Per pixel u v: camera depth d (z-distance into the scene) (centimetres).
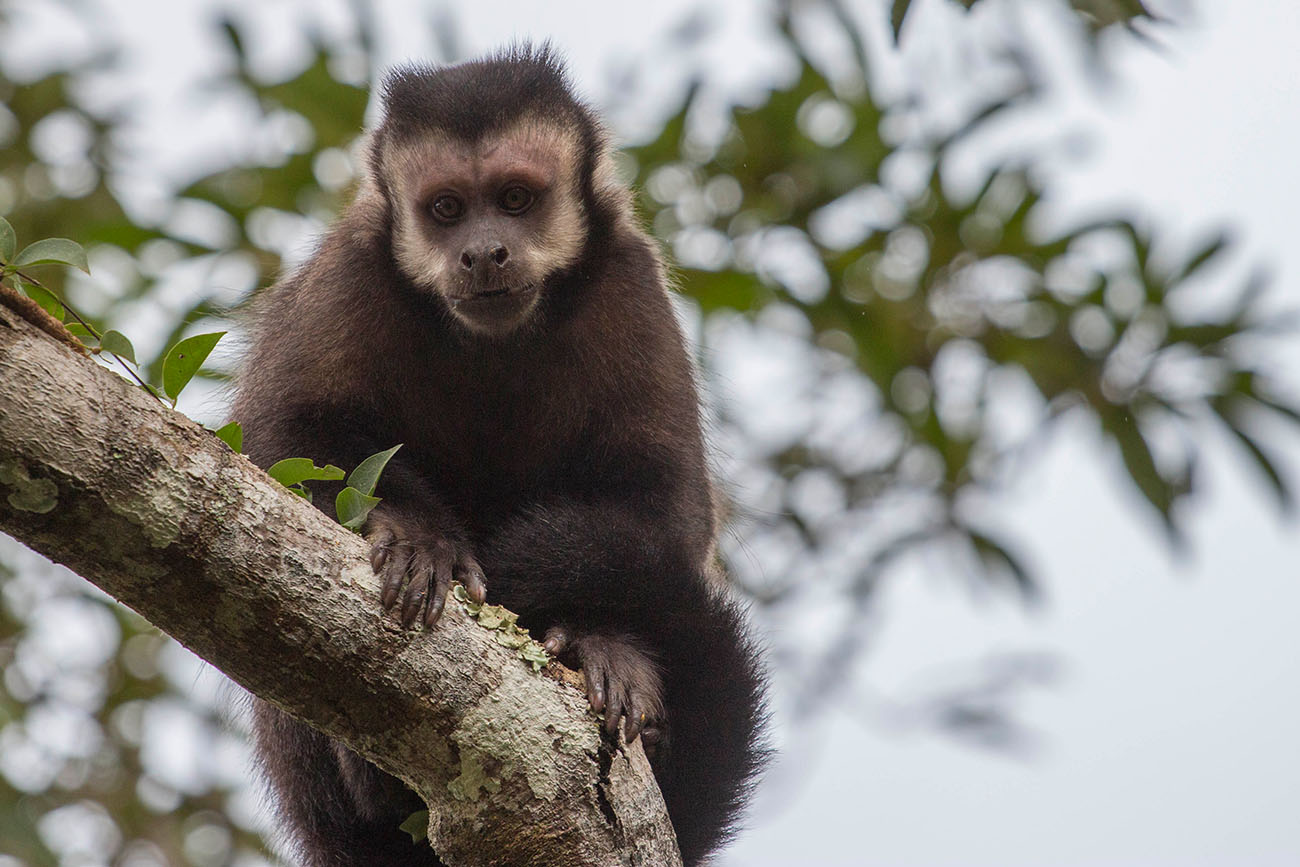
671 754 927
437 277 1051
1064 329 1459
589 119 1137
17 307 595
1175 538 1459
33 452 582
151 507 611
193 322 1324
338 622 660
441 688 686
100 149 1500
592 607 903
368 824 1008
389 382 1058
